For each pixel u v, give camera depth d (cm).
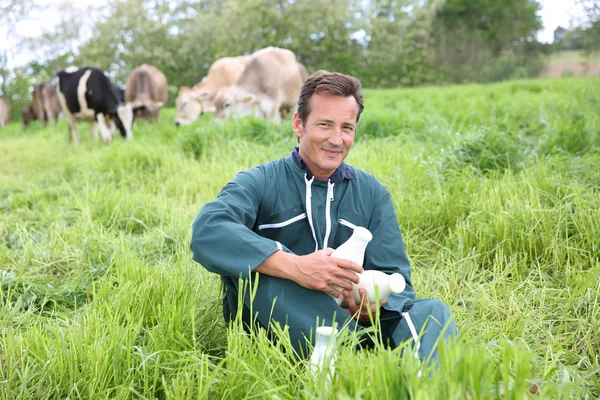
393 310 216
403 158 504
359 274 217
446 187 425
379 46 3262
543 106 761
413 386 151
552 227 340
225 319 249
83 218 426
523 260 313
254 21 2791
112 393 202
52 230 409
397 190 412
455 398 135
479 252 330
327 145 229
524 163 470
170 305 237
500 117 739
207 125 803
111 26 2594
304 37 3028
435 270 324
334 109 227
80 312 277
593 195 368
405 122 728
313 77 232
